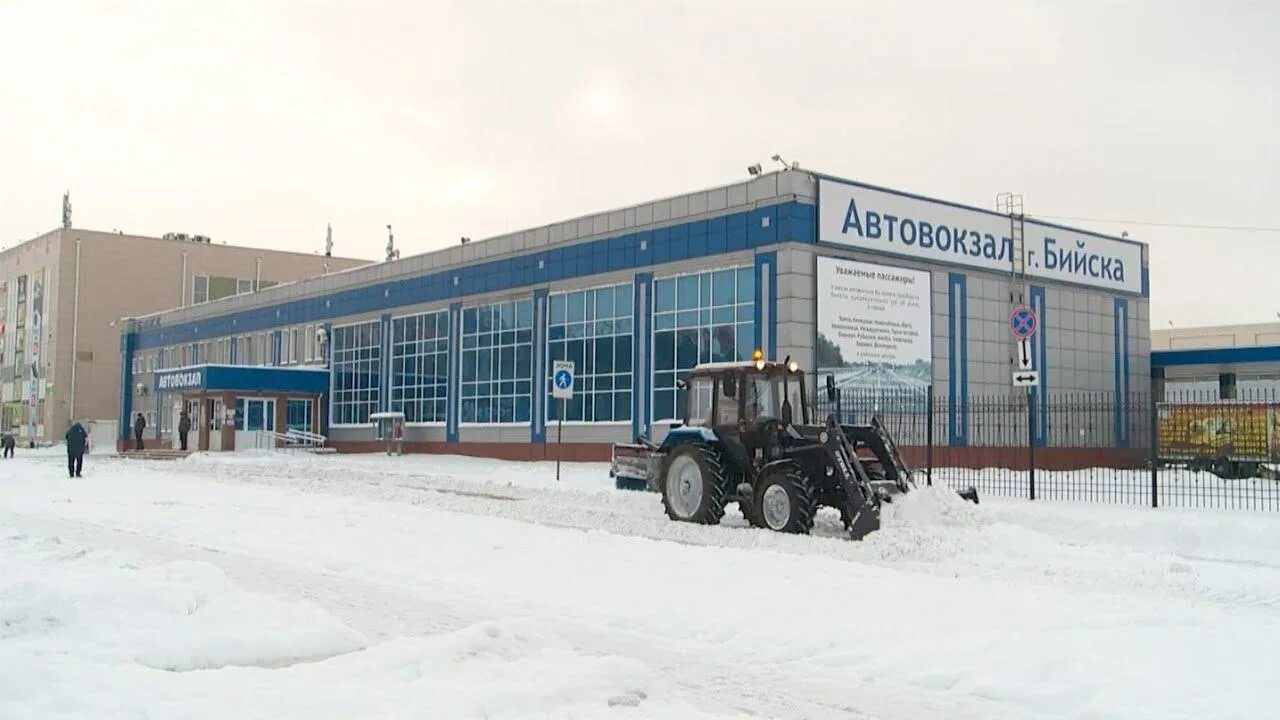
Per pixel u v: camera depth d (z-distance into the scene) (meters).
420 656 7.47
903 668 7.77
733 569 11.68
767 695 7.17
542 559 12.52
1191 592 11.13
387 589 11.11
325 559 13.10
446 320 43.25
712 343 31.67
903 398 31.27
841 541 14.70
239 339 58.59
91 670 7.10
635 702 6.62
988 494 22.56
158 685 6.80
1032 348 35.47
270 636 8.41
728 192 31.45
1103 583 11.60
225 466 35.91
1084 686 7.18
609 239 35.56
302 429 51.72
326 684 6.88
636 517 18.23
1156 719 6.54
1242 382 39.78
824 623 9.05
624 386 34.66
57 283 73.38
